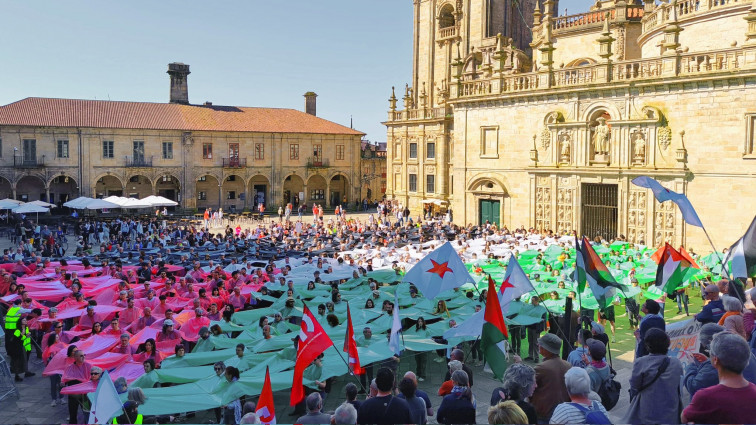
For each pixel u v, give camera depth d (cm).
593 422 831
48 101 8156
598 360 1218
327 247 4619
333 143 9700
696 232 4197
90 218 7075
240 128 8906
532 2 7912
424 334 2036
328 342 1375
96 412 1220
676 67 4212
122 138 8175
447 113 7494
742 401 698
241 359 1725
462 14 7669
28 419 1838
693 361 1127
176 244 4862
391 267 3547
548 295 2822
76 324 2444
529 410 956
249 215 8469
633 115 4494
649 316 1334
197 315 2216
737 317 1063
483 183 5694
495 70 5478
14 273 3158
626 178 4538
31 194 8069
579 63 6066
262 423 1117
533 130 5197
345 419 945
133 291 2662
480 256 3750
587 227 4859
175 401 1434
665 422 913
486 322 1312
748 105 3912
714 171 4094
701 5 4419
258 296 2716
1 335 2034
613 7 5831
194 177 8650
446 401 1075
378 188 10675
